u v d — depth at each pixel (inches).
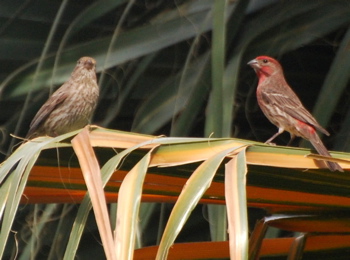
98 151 179.8
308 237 204.7
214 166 149.6
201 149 171.9
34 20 316.5
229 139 174.9
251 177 182.4
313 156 170.2
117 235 139.2
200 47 299.4
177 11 297.1
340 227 196.9
